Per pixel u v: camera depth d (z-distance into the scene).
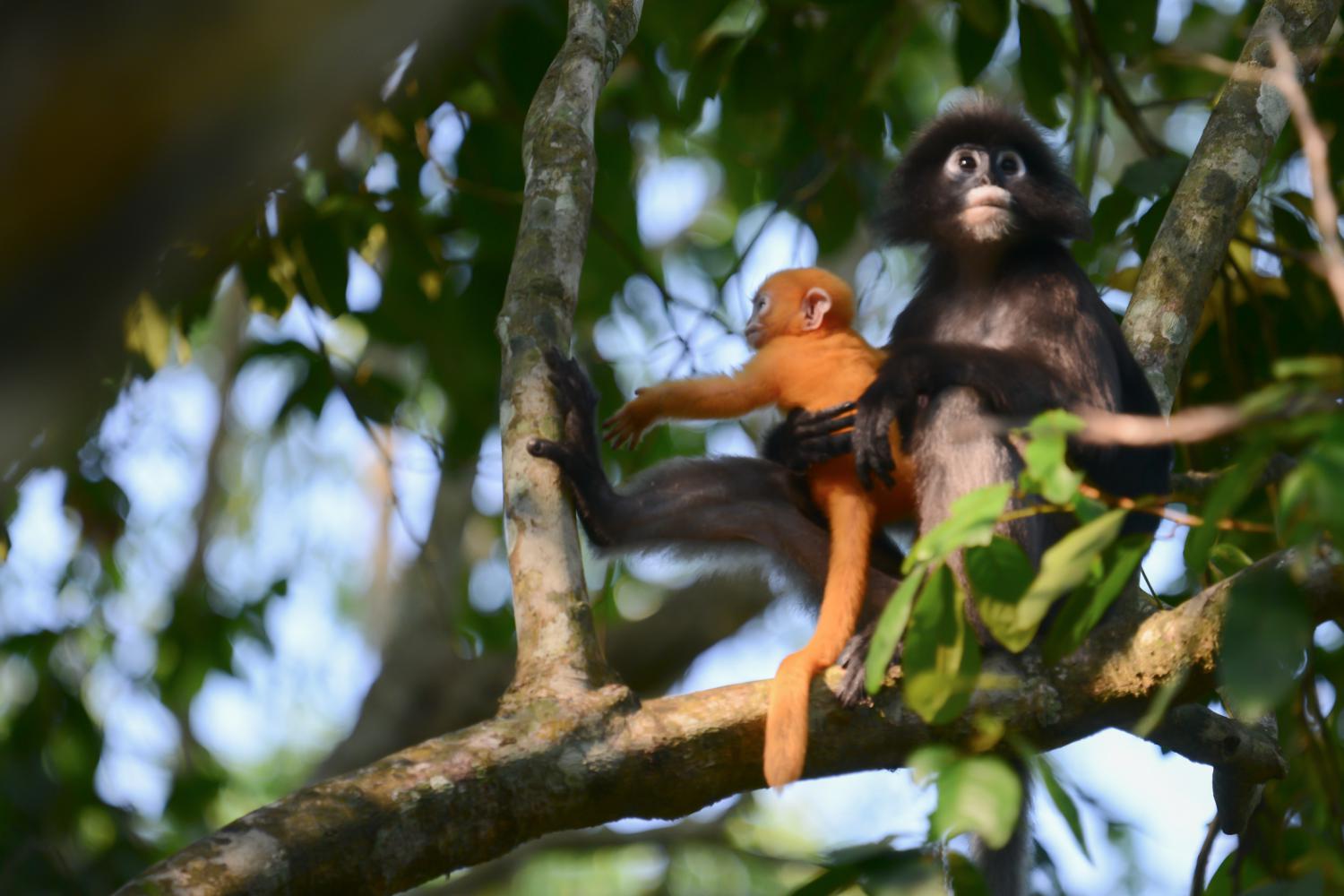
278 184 2.13
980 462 7.05
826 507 7.58
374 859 5.37
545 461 6.77
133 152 1.62
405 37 1.76
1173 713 6.72
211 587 13.02
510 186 11.35
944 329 9.15
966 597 6.54
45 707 11.11
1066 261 8.78
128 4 1.61
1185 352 8.19
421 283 11.29
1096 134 10.88
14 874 8.59
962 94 10.12
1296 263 10.25
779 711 5.97
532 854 13.63
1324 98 10.46
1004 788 4.26
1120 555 4.48
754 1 13.90
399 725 13.95
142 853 9.67
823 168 12.20
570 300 7.23
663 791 5.93
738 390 7.64
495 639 14.38
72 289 1.63
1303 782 8.09
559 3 10.39
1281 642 3.99
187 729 12.53
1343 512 3.54
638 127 13.38
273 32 1.66
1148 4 10.81
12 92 1.58
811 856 5.50
